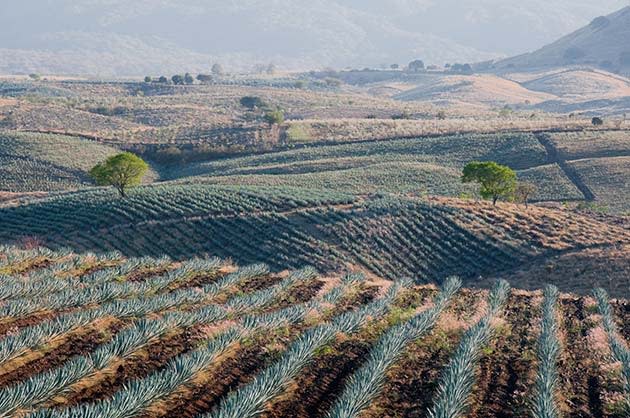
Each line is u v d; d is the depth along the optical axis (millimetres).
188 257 64812
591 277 52844
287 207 75375
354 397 18953
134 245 67750
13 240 70250
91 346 24422
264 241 66688
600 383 22375
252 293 34406
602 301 35375
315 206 75875
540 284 53469
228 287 35625
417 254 63312
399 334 24969
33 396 18422
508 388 21547
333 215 71500
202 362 21391
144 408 18281
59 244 68375
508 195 78188
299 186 101250
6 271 39000
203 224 70750
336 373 22484
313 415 19172
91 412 16953
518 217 69250
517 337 27953
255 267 39875
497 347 26219
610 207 90312
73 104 192000
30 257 42125
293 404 19797
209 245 66938
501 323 29109
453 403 18578
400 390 21172
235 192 81875
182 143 141750
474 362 23422
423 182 104375
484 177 73062
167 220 72438
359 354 24484
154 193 81750
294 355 22219
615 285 50594
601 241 61156
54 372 20438
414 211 70438
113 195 83312
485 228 65875
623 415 19734
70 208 78625
